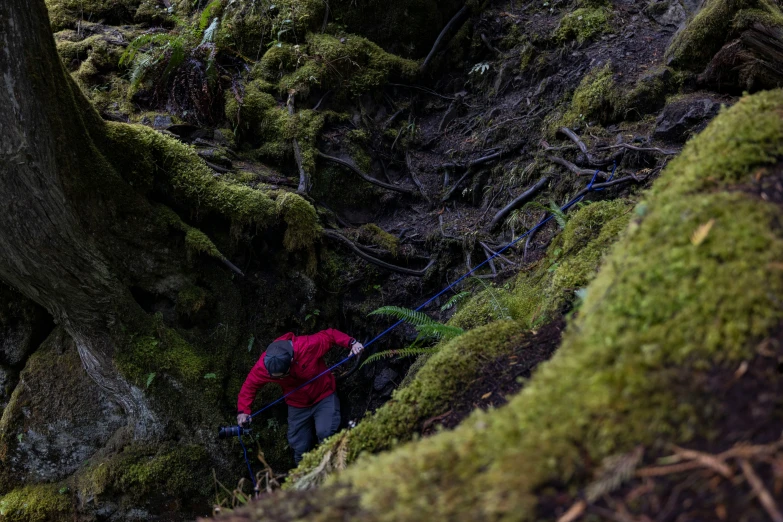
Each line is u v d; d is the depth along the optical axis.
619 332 1.19
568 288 2.72
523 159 4.58
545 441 1.05
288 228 4.43
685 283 1.20
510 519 0.97
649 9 4.73
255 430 4.45
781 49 3.50
